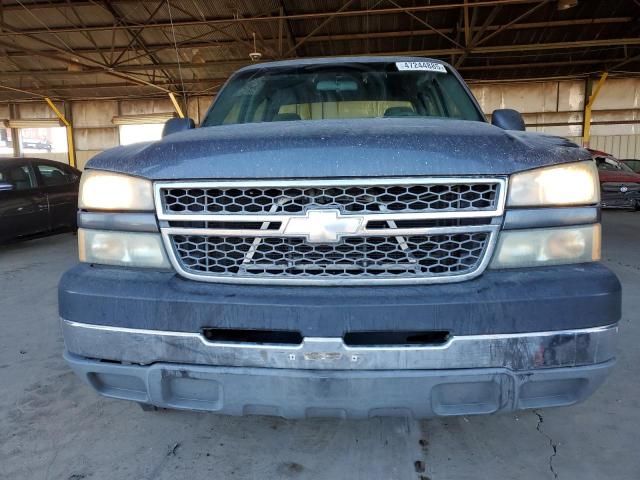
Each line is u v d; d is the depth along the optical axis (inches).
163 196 65.4
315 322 59.4
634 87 681.6
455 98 109.3
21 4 500.1
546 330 59.6
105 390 69.2
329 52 582.9
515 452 82.7
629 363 116.8
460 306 58.7
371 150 61.8
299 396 61.5
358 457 81.7
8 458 83.0
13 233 262.2
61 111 773.9
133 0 492.1
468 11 509.0
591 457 81.1
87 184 70.4
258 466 79.8
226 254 64.5
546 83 692.1
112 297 64.2
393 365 59.7
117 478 77.3
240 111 111.8
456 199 62.1
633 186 450.9
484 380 59.9
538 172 63.0
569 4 432.1
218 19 518.9
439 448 84.1
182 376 63.1
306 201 62.1
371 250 62.4
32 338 140.5
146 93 738.2
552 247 63.4
